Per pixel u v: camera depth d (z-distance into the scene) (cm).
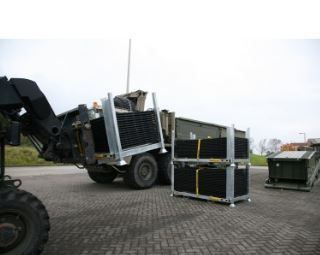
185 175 788
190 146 788
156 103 965
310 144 1549
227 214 591
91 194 844
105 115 822
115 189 953
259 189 1003
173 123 1096
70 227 489
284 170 1016
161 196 809
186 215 578
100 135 840
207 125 1365
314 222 531
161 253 373
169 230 472
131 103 1002
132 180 925
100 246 397
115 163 833
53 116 522
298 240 427
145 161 957
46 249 385
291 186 989
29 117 507
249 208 655
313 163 1087
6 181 377
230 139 687
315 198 806
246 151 771
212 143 734
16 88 446
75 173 1620
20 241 323
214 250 385
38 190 926
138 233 456
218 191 705
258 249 389
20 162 2381
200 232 462
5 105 435
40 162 2491
